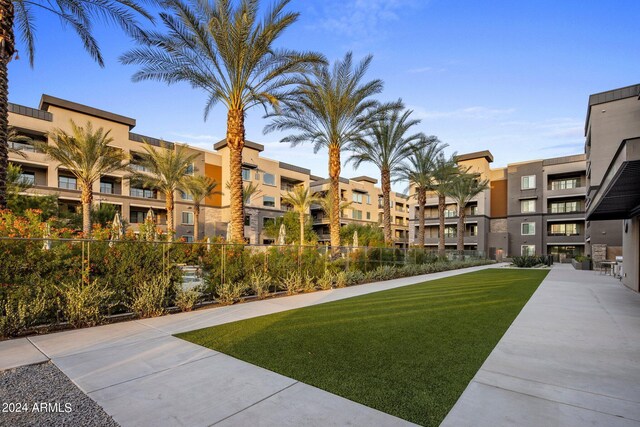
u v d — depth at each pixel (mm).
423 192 30594
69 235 8562
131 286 8375
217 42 13016
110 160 27281
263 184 49406
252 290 11570
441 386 4109
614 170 7836
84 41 11969
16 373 4531
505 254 48438
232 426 3188
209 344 5812
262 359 5043
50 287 7043
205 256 10477
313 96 18047
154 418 3334
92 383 4176
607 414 3455
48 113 33469
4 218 7656
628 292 13000
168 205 32219
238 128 13867
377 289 14031
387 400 3730
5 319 6152
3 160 8680
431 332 6668
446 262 28281
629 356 5312
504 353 5410
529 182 47500
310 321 7648
